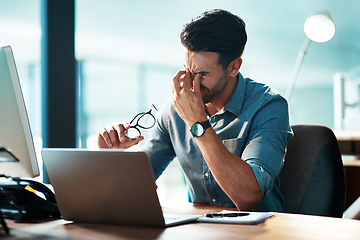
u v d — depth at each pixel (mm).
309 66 9305
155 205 937
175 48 7637
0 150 1002
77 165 997
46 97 2121
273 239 839
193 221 1029
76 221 1068
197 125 1297
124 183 950
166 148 1669
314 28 2934
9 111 1026
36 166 1066
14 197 1110
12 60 1004
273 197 1504
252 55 8898
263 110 1433
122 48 7520
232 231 912
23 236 908
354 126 3043
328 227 952
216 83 1368
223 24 1328
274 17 6277
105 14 5910
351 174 2244
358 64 7992
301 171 1595
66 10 2168
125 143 1463
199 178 1516
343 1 5496
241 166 1257
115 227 979
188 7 5715
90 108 6762
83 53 7156
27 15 5133
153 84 7633
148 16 6035
